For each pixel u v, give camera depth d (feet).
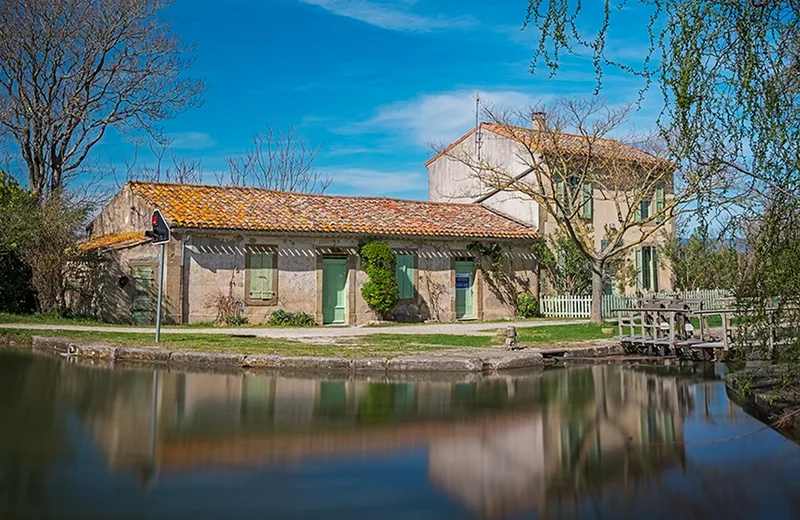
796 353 23.16
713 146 21.21
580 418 27.66
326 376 39.63
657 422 26.89
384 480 18.31
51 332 55.26
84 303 77.00
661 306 52.29
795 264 21.48
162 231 50.47
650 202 100.17
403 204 92.63
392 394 33.24
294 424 25.48
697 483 18.25
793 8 19.76
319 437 23.40
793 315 22.98
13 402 29.30
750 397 30.32
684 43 20.26
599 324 71.10
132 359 45.19
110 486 17.34
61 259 72.49
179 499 16.35
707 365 46.88
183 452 20.90
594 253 73.51
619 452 21.83
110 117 90.27
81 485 17.39
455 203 98.68
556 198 71.77
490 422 26.63
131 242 70.64
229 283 71.92
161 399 30.55
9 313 71.56
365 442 22.81
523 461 20.57
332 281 78.18
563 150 79.41
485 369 43.11
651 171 72.02
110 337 52.08
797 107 20.22
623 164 80.18
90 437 22.77
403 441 23.06
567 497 17.01
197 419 26.12
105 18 86.74
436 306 83.76
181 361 44.06
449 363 42.27
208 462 19.80
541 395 33.58
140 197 75.56
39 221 72.18
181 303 69.26
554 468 19.72
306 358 42.37
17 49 82.28
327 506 16.05
